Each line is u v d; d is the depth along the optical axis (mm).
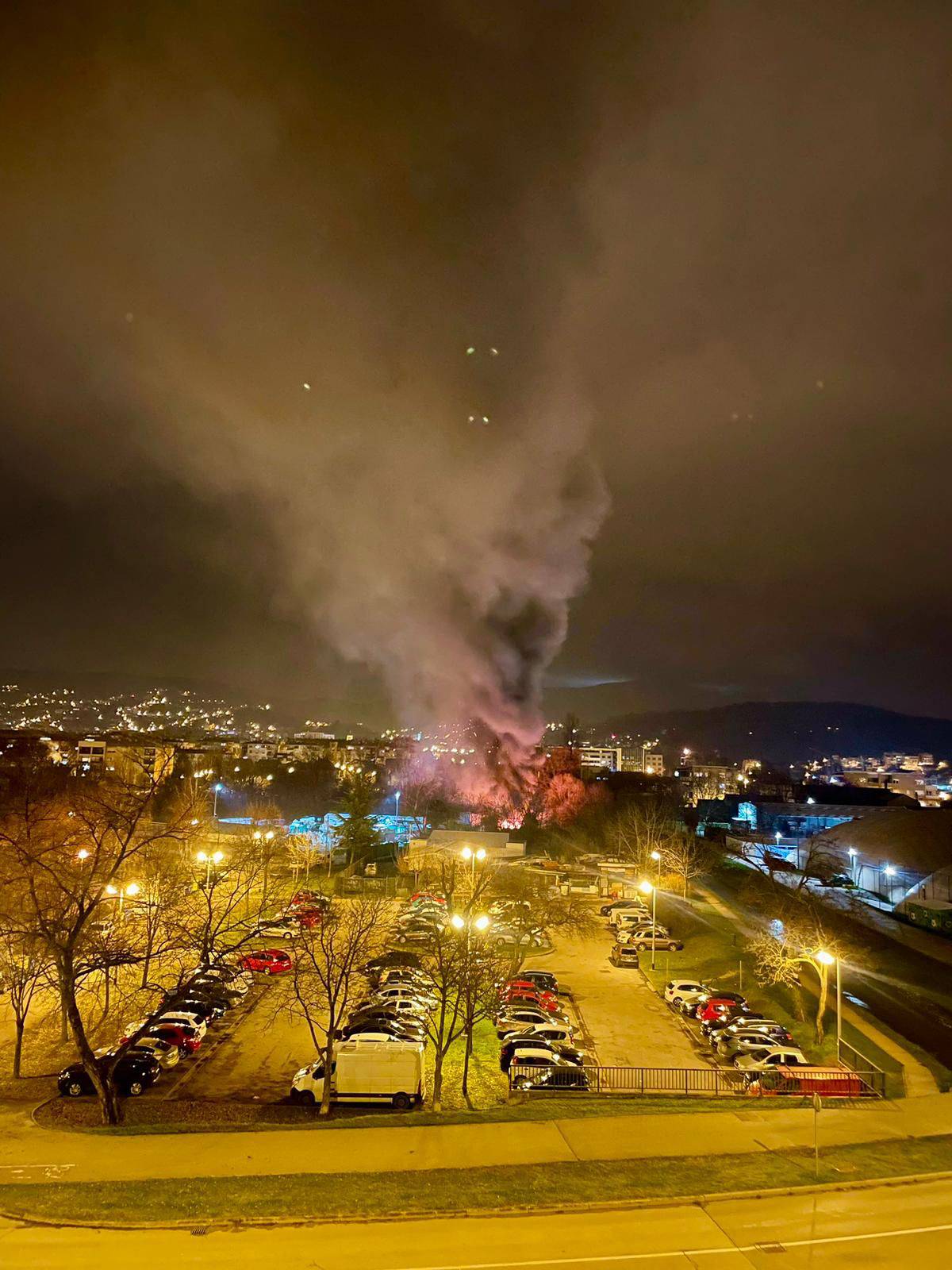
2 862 36438
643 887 66438
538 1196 20297
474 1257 17641
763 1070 32188
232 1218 19109
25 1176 21969
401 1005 40750
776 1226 19266
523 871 80562
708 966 52688
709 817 134500
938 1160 23125
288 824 111688
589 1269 17266
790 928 48188
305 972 36906
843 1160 22906
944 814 85125
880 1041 37031
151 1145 24297
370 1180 21328
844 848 90688
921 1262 17828
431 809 135625
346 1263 17359
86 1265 17172
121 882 43719
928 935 60781
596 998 46750
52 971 37188
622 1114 27344
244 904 60000
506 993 43188
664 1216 19641
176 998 28828
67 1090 31094
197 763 129875
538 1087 31906
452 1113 27812
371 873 79438
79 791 44938
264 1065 34938
